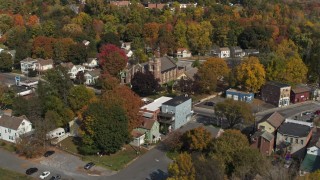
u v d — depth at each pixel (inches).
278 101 4741.6
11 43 7003.0
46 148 3533.5
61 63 6289.4
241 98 4913.9
